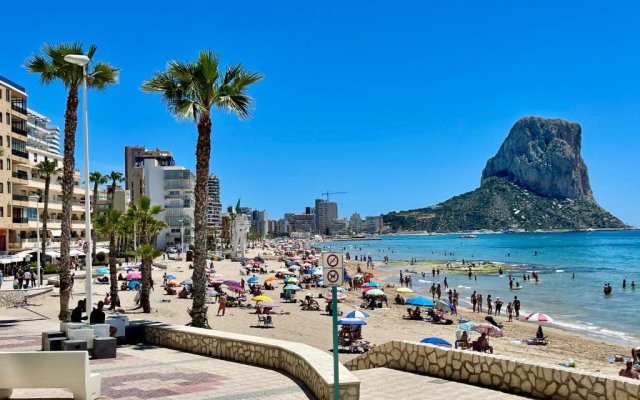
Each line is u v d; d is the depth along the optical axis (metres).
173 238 146.62
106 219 37.84
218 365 14.79
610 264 122.12
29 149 79.38
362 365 15.70
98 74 27.31
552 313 51.78
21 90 71.19
